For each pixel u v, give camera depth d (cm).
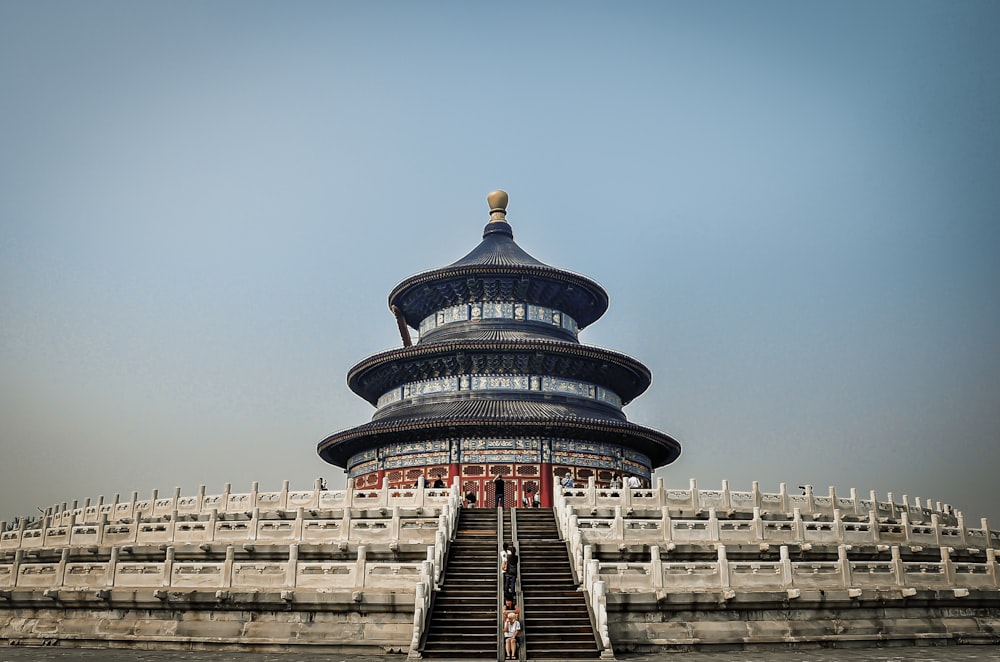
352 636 4050
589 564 4066
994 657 3844
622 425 8025
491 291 9281
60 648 4359
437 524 4809
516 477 7906
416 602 3847
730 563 4272
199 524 5050
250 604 4212
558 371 8675
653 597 4047
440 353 8425
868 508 6003
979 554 5384
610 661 3631
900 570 4550
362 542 4753
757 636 4122
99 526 5359
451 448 8025
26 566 4841
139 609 4397
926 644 4375
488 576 4341
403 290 9462
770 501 5694
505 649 3675
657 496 5472
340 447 8712
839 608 4331
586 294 9544
